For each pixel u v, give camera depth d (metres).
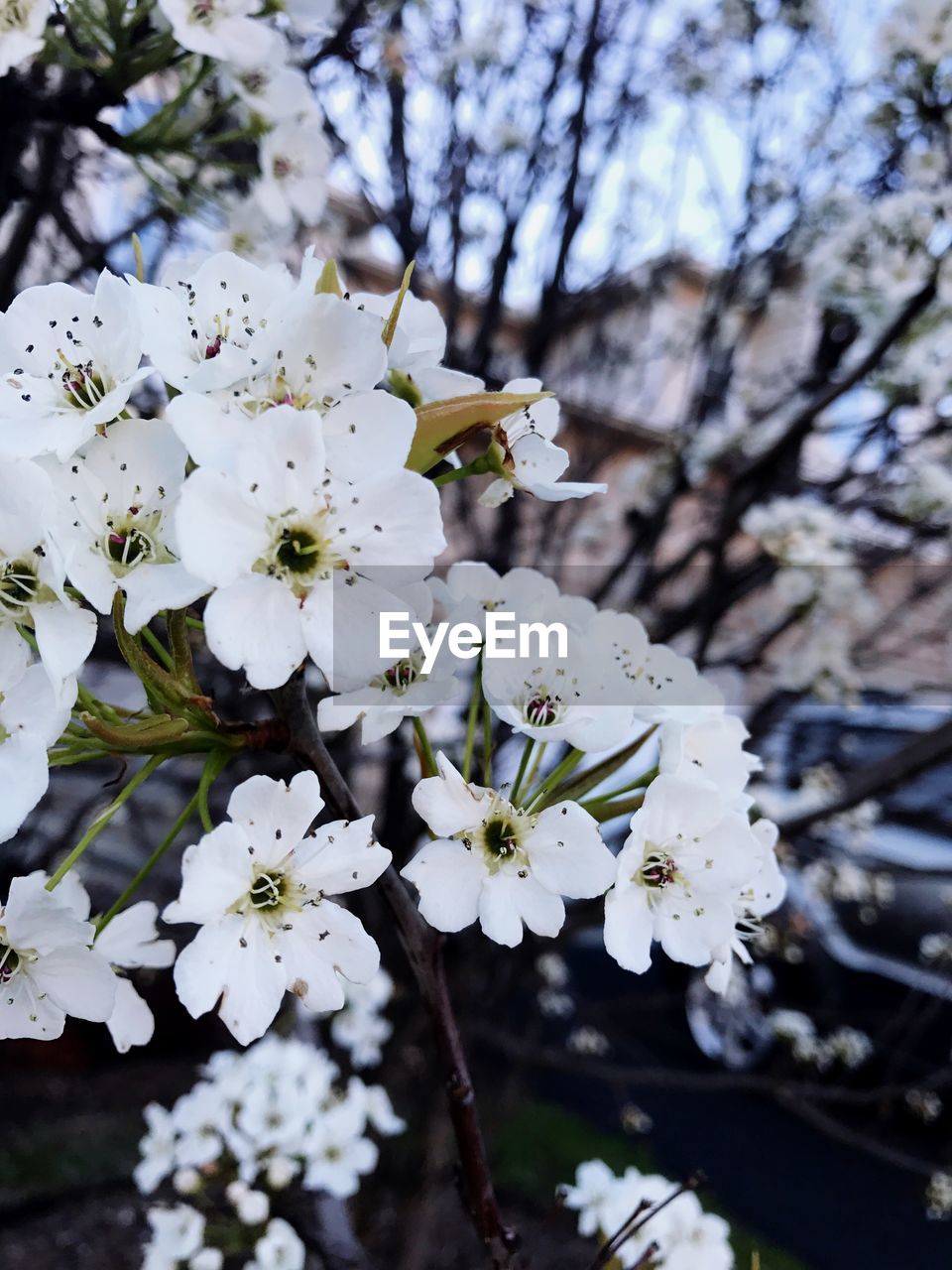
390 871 1.14
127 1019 1.12
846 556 3.66
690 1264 1.64
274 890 0.93
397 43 3.32
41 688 0.86
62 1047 4.74
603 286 4.23
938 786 4.64
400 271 4.04
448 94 3.79
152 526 0.89
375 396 0.90
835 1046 4.24
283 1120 2.17
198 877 0.88
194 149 2.22
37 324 0.98
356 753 3.39
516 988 4.12
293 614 0.86
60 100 1.87
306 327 0.90
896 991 4.91
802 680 4.02
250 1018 0.89
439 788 0.99
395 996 3.62
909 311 3.00
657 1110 5.16
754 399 4.70
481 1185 1.16
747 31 4.05
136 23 1.79
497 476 1.15
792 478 4.04
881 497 4.01
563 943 3.68
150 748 0.94
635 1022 5.64
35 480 0.83
